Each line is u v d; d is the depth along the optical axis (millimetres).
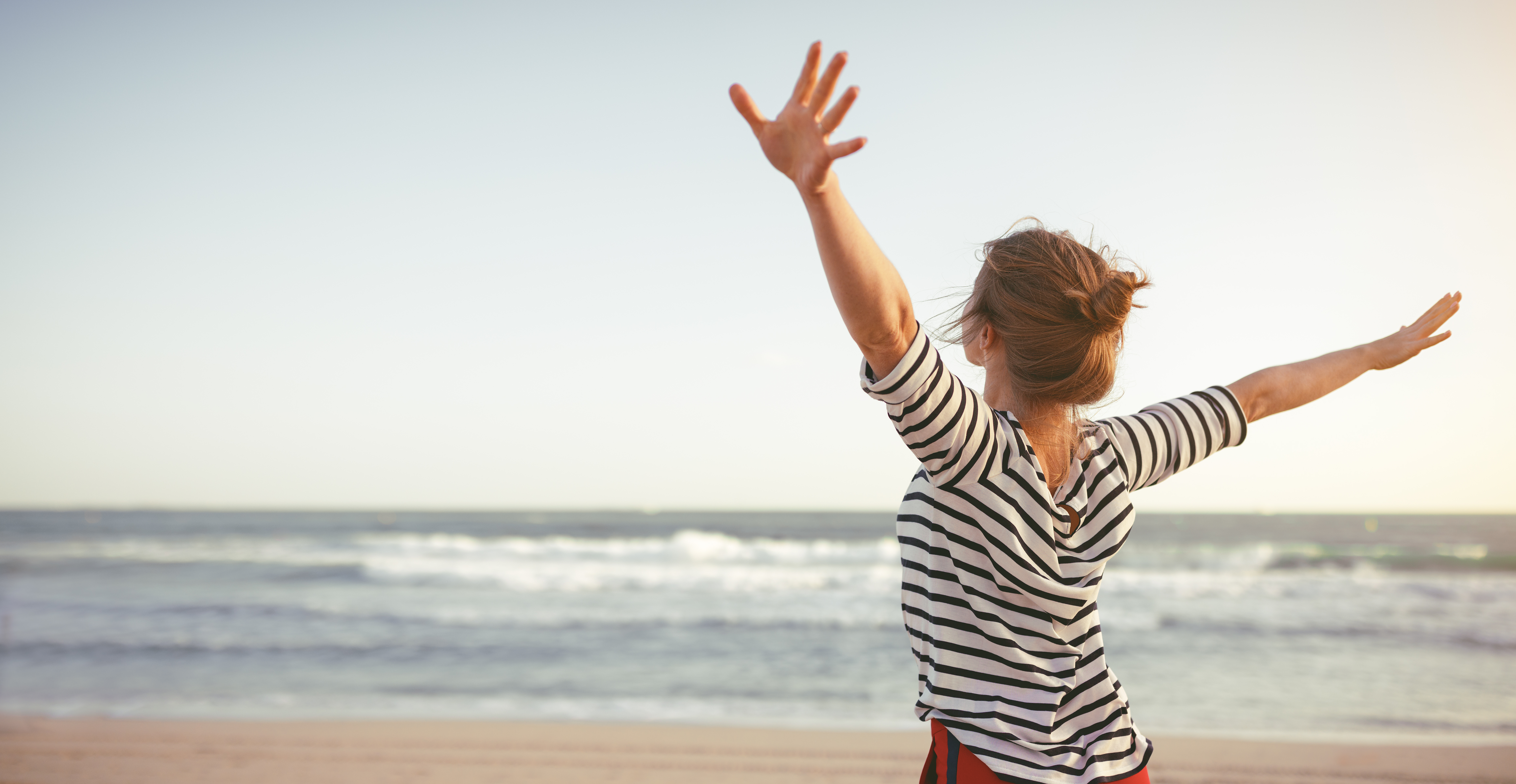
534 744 7352
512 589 19312
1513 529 57656
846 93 877
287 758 6914
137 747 7230
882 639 13242
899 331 1019
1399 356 1547
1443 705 9055
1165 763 6691
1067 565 1158
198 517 77062
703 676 10766
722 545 28219
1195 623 14484
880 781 6344
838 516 75875
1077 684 1173
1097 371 1192
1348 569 23094
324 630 14094
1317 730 8062
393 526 53656
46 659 11758
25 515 83500
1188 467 1340
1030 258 1228
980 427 1093
